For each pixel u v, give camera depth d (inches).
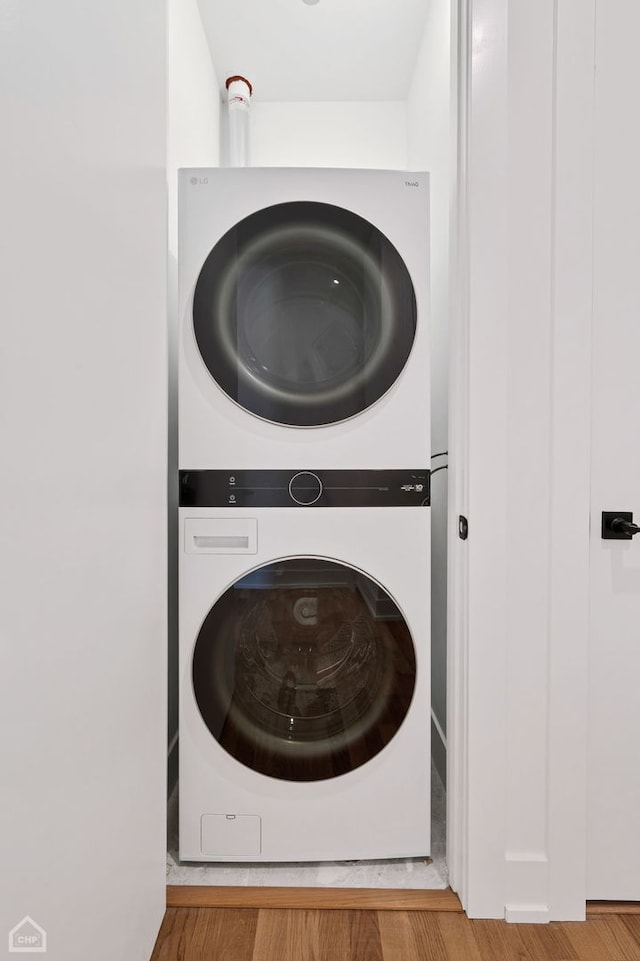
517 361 49.4
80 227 29.6
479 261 48.8
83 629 30.3
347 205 53.4
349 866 54.8
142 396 40.6
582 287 48.8
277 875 53.6
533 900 49.6
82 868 30.2
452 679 52.9
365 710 54.3
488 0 47.5
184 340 53.3
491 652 49.9
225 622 53.9
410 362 54.0
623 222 49.4
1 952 22.3
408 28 85.2
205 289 53.1
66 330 28.0
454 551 52.7
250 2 79.7
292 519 53.8
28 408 24.4
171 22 65.1
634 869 51.3
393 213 53.6
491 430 49.4
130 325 37.9
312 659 54.4
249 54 91.1
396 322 53.8
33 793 24.8
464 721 50.7
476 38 47.7
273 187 53.1
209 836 54.0
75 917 29.2
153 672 44.0
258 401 53.5
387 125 103.7
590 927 48.8
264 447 53.7
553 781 49.8
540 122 48.5
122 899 36.7
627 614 50.9
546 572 50.1
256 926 47.9
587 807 51.0
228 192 53.0
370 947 46.0
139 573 40.0
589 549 50.6
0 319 22.2
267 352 53.7
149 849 43.1
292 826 54.0
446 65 69.9
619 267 49.6
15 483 23.4
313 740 54.2
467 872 49.7
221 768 53.8
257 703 54.2
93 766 31.7
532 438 49.6
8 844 22.8
